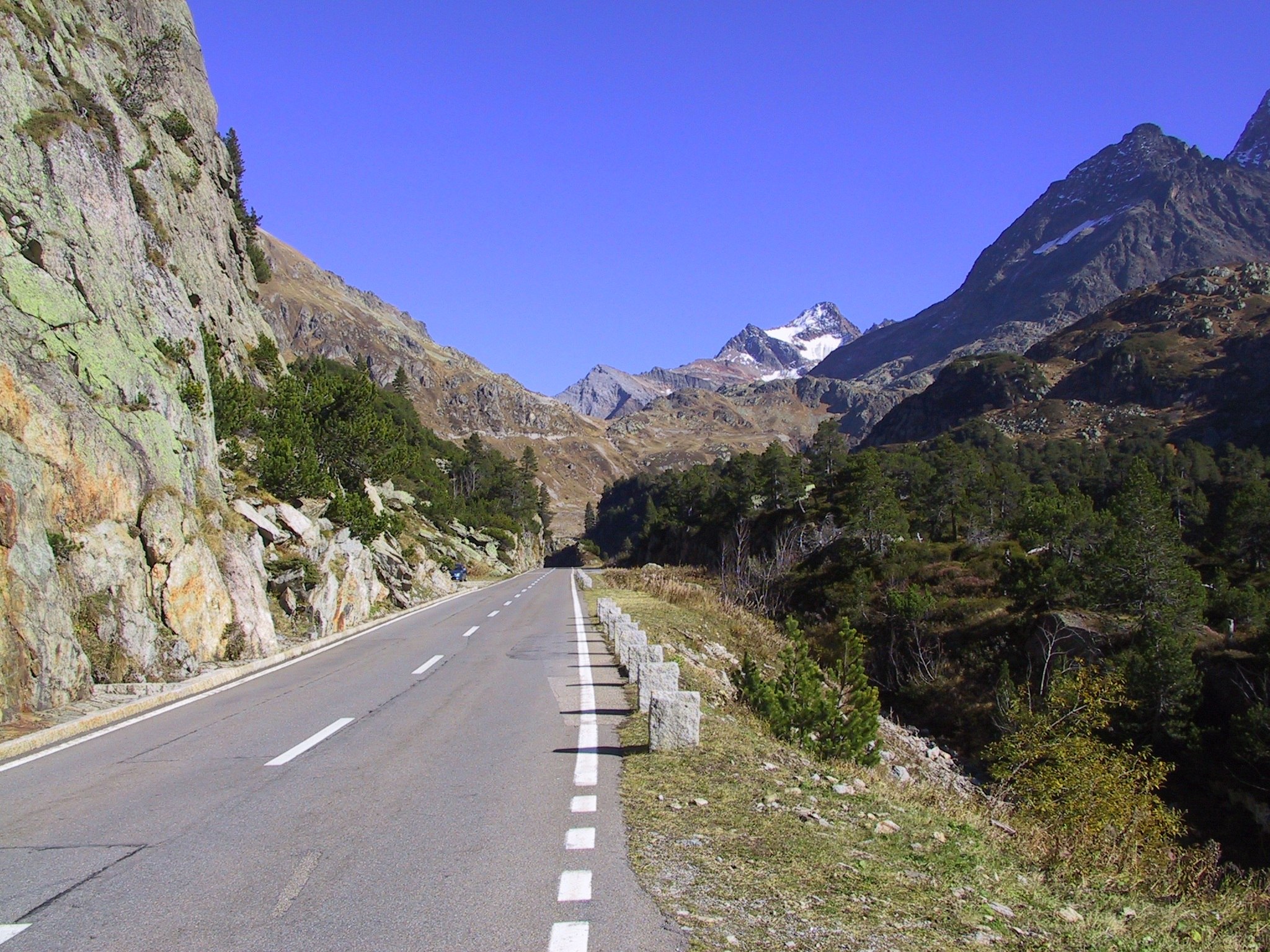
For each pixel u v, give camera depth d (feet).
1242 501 168.96
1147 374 622.54
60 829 20.34
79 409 45.09
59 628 37.58
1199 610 120.57
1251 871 26.45
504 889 16.16
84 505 43.68
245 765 27.04
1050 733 55.26
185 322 71.05
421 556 140.26
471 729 32.58
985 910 16.85
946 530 225.56
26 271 47.19
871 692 43.70
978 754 106.42
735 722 36.68
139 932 14.34
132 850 18.70
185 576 49.11
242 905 15.46
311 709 37.55
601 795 23.07
